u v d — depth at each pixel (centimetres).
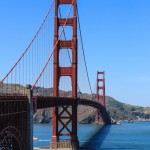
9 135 4934
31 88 5878
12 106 4962
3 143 5006
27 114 5525
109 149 11600
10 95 5044
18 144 5238
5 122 4769
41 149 10181
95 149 11331
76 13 10519
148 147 12812
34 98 6241
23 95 5547
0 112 4522
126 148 12256
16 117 5228
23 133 5453
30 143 5500
